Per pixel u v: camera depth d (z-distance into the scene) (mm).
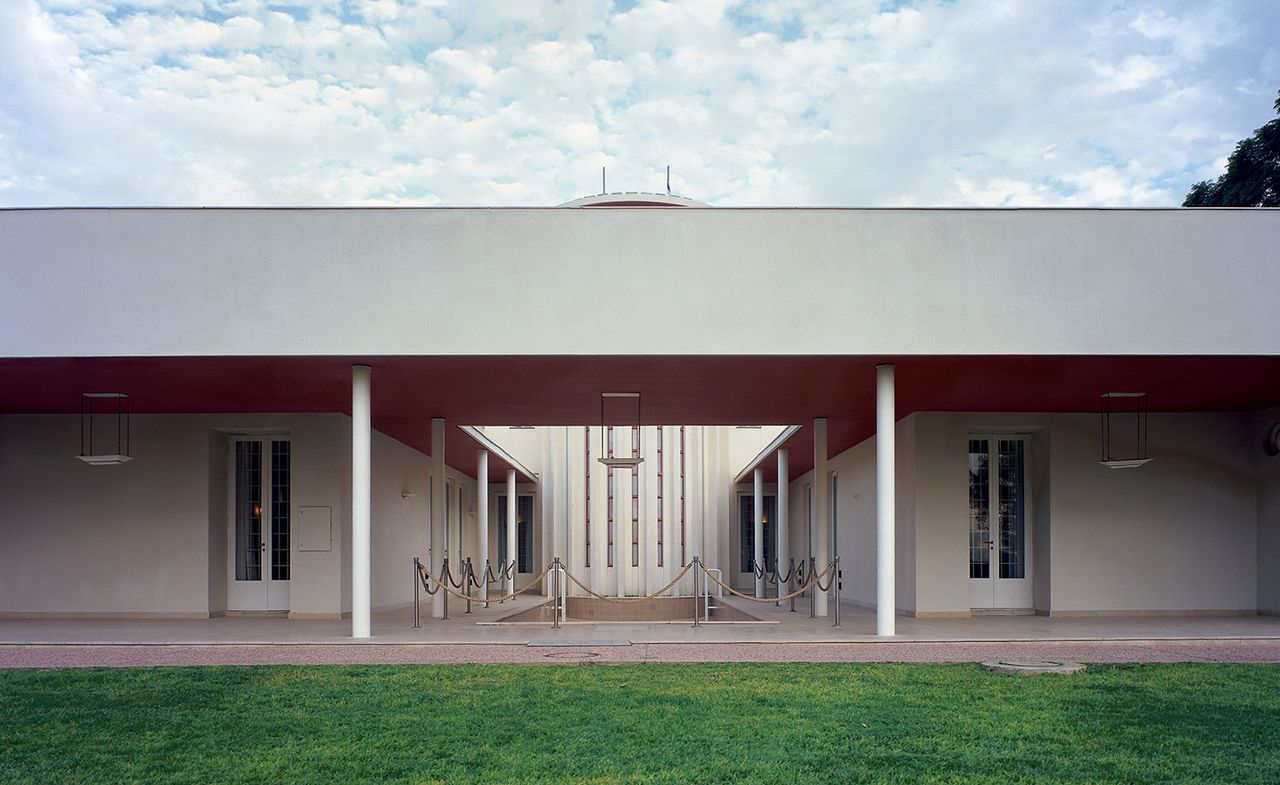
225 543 14742
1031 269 10203
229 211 10219
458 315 10172
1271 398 13195
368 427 10742
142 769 5574
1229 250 10211
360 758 5777
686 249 10250
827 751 5906
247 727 6504
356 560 10773
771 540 28625
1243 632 11430
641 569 27750
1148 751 5898
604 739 6176
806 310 10195
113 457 12883
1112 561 14375
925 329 10164
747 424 16656
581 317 10180
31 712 6949
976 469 14898
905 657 9445
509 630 11961
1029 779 5363
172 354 10055
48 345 10031
